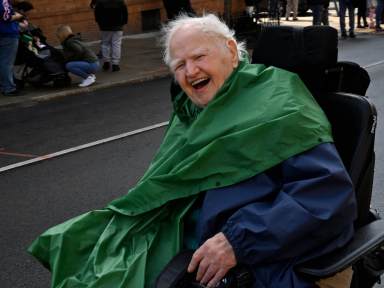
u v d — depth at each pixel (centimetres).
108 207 222
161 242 209
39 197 491
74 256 216
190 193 204
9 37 912
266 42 239
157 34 1673
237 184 197
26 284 347
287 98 200
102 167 568
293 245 183
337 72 230
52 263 214
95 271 202
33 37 976
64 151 632
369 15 1889
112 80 1051
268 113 198
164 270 189
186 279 189
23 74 999
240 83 209
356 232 204
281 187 195
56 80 991
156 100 897
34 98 920
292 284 184
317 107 208
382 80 983
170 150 220
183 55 214
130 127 728
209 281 185
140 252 203
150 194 209
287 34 234
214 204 197
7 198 491
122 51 1388
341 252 191
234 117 204
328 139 195
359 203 219
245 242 183
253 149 195
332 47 226
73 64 980
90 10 1572
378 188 472
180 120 237
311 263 187
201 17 223
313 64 227
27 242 403
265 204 190
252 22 1316
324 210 182
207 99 217
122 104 878
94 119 784
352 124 215
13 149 650
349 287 206
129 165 572
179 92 245
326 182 185
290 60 232
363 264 219
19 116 823
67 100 927
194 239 209
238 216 187
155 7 1750
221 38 216
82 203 474
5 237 411
